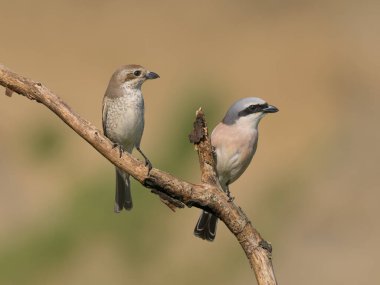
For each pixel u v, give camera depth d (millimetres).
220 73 23422
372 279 15016
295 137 20016
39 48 24812
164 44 25391
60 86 22750
